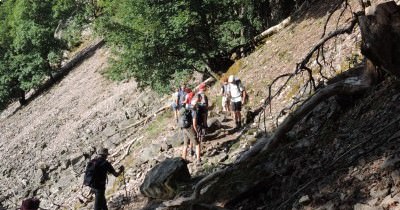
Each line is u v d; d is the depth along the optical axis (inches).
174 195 415.8
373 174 242.4
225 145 514.0
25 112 1651.1
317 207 254.1
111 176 601.3
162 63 710.5
